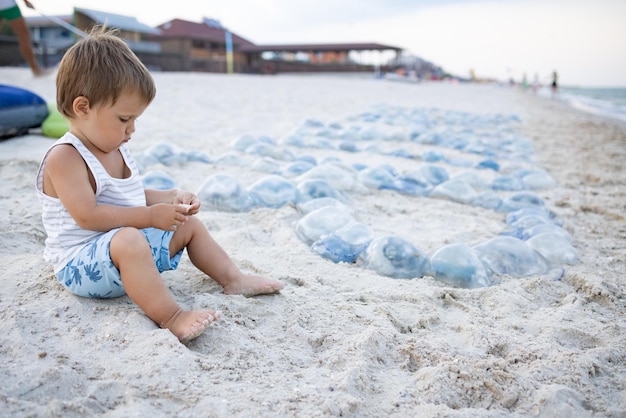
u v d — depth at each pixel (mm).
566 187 4863
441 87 27391
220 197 3424
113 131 1839
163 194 2236
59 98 1827
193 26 41594
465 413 1486
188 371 1570
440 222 3523
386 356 1793
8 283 2045
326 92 15805
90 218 1836
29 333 1716
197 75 19594
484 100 17750
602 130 9906
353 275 2514
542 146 7426
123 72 1763
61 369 1514
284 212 3344
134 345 1667
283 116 8867
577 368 1750
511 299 2318
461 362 1736
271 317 2002
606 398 1624
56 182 1839
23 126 4785
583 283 2564
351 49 44906
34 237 2602
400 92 18703
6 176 3518
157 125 6797
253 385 1551
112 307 1896
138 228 1896
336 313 2072
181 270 2350
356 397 1535
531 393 1610
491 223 3582
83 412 1365
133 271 1783
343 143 6105
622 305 2373
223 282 2176
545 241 2994
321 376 1626
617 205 4195
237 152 5266
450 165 5625
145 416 1372
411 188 4242
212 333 1807
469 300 2348
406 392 1588
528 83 45875
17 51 19078
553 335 1994
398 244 2695
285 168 4477
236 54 41094
